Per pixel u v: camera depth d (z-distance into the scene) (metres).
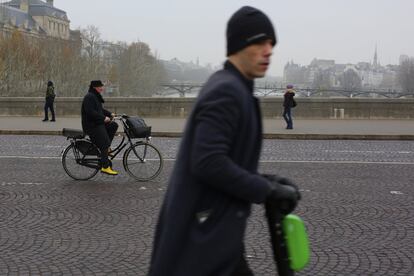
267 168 11.47
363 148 15.58
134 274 4.95
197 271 2.28
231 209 2.32
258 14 2.37
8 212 7.35
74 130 9.80
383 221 6.86
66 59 89.69
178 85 122.56
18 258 5.39
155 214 7.21
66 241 5.97
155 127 20.41
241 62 2.39
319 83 169.88
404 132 18.84
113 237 6.12
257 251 5.62
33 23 140.00
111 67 115.31
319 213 7.29
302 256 2.50
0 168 11.28
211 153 2.19
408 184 9.55
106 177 10.17
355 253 5.54
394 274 4.92
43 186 9.24
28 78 72.31
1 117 25.20
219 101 2.25
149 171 9.88
